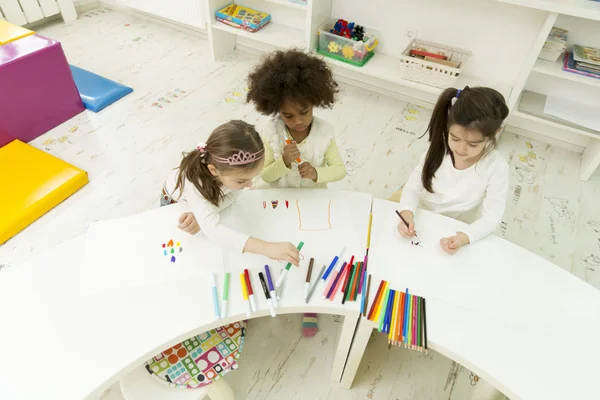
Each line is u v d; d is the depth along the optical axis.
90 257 1.00
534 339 0.89
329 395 1.40
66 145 2.29
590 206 2.09
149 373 1.04
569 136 2.39
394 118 2.62
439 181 1.28
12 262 1.72
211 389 1.10
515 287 0.99
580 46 2.12
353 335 1.09
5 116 2.12
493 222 1.13
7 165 2.05
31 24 3.31
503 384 0.82
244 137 0.92
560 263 1.83
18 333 0.85
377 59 2.60
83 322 0.87
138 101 2.64
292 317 1.61
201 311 0.91
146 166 2.20
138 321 0.88
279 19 2.90
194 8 2.97
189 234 1.07
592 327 0.91
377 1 2.47
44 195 1.92
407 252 1.06
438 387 1.43
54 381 0.78
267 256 0.99
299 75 1.06
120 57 3.04
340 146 2.39
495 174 1.18
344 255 1.04
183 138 2.39
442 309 0.94
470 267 1.03
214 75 2.92
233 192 1.15
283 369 1.46
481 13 2.23
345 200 1.19
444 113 1.12
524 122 2.47
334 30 2.54
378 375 1.45
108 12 3.61
